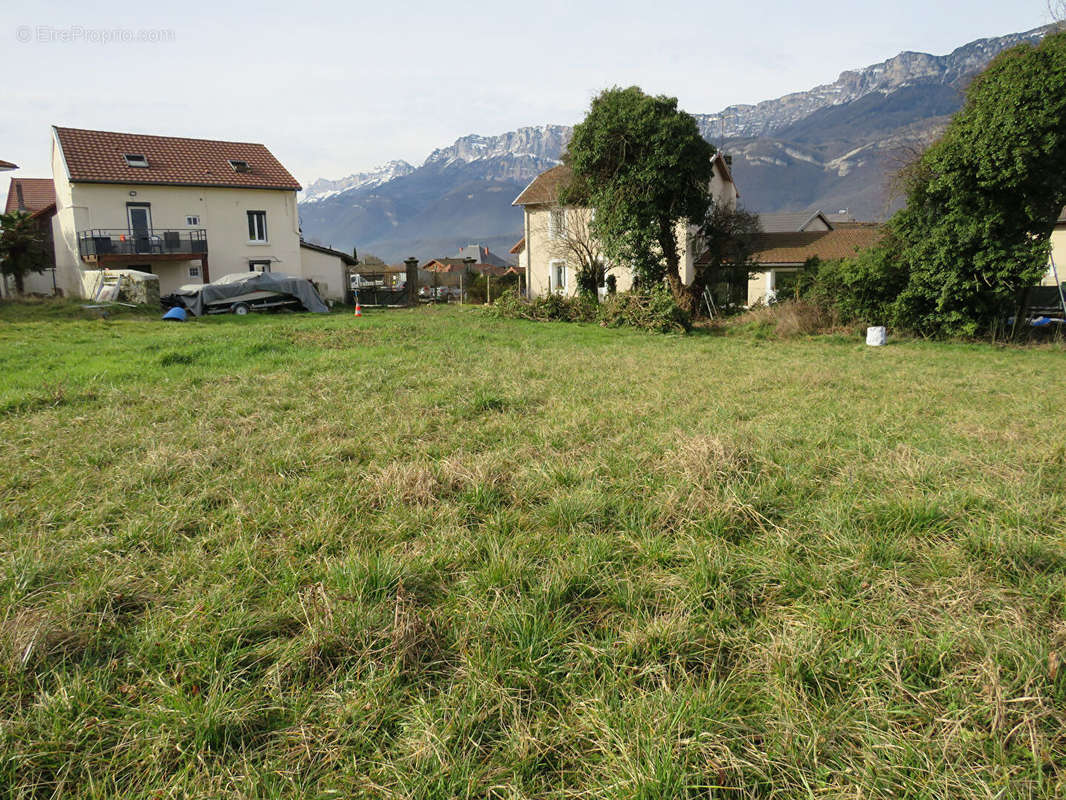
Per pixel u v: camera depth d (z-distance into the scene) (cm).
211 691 200
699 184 2098
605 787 167
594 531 333
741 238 2395
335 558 294
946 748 179
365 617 238
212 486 397
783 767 176
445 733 184
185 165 3075
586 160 2061
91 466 438
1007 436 520
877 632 233
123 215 2869
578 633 238
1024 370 1051
